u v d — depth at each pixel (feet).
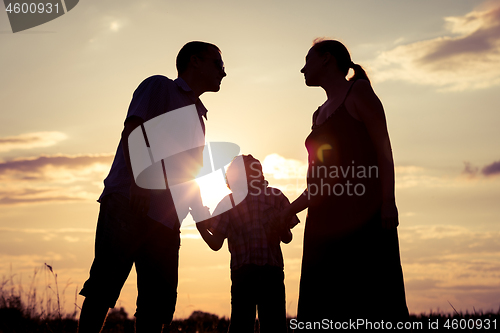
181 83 13.05
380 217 9.93
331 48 11.07
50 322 19.16
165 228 12.07
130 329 21.06
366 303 9.72
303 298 10.46
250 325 15.23
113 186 11.37
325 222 10.34
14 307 19.63
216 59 13.78
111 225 11.19
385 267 9.77
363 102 10.22
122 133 11.51
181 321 22.91
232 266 15.57
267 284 15.19
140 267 11.96
